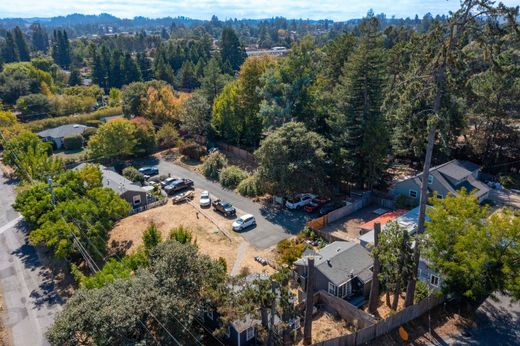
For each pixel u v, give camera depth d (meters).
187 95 74.75
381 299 26.70
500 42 20.53
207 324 23.83
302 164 39.41
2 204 46.72
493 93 43.41
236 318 20.45
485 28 20.50
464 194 24.84
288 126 41.38
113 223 39.38
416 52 26.30
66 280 31.78
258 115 51.75
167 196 46.59
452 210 23.23
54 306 28.69
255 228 37.88
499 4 19.73
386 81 46.06
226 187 48.81
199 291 22.05
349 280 26.47
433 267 23.20
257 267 30.91
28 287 31.03
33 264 34.31
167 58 132.12
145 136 59.94
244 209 42.34
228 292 21.36
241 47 137.25
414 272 22.97
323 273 26.84
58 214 31.20
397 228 22.62
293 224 38.56
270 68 54.09
